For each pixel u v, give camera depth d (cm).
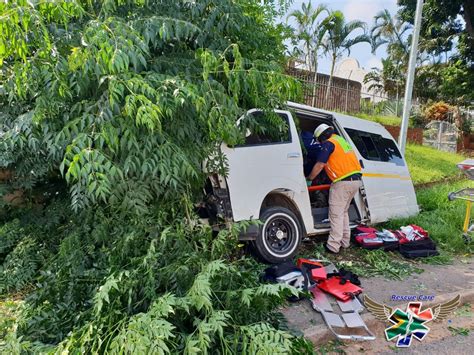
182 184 354
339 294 369
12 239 416
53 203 442
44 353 223
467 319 369
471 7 1538
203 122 346
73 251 313
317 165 491
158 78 314
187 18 372
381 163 579
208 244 320
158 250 289
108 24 296
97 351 209
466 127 1852
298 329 318
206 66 317
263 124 436
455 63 1733
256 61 358
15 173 425
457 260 523
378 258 494
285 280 369
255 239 434
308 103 1267
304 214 476
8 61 336
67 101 326
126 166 295
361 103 1534
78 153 270
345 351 308
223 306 255
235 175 414
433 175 1027
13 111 371
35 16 244
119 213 337
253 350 211
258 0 455
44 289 283
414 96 1988
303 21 1429
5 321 300
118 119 295
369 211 546
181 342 224
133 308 250
